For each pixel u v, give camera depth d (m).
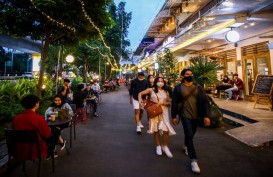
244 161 4.37
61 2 5.98
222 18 8.94
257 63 11.05
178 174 3.83
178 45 15.74
